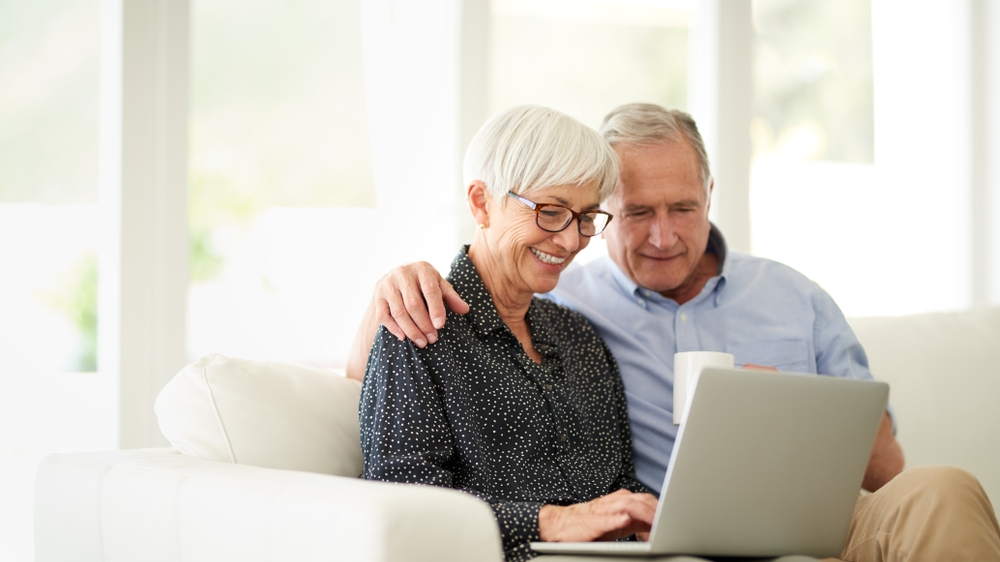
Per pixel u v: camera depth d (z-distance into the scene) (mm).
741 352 1791
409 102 2588
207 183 2348
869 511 1371
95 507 1216
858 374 1825
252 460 1303
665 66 2918
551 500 1347
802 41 3121
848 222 3176
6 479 2160
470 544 907
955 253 3301
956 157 3295
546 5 2742
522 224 1437
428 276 1379
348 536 873
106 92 2248
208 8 2359
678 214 1743
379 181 2557
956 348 2145
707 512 1065
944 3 3312
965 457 2045
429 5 2609
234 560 1006
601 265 1904
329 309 2492
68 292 2223
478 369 1376
